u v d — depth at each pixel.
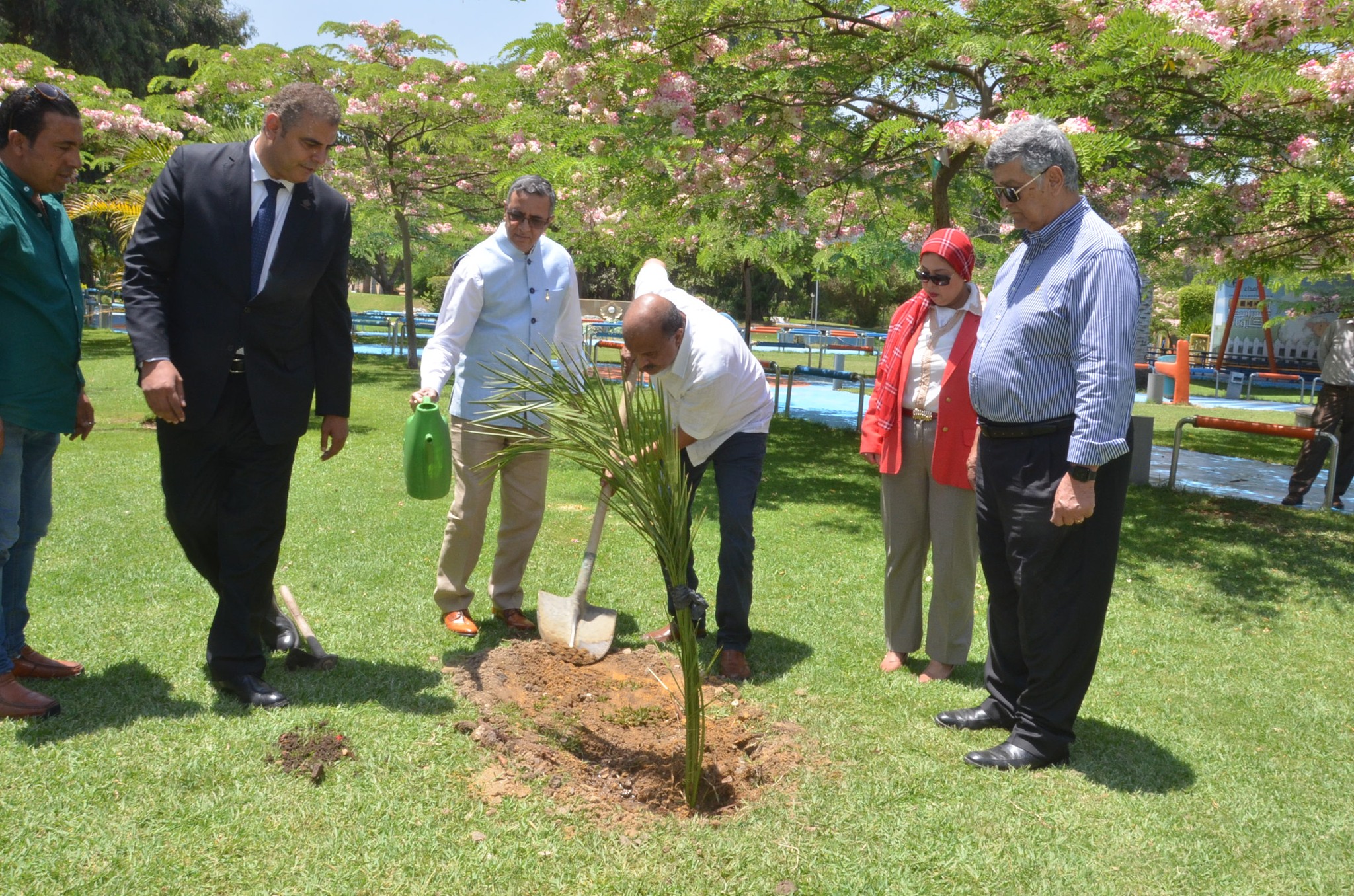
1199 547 6.23
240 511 3.24
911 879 2.42
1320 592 5.29
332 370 3.46
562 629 3.87
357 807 2.61
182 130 13.06
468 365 4.02
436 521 5.85
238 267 3.12
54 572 4.46
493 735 3.08
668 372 3.76
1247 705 3.68
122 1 21.16
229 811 2.54
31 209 3.03
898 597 3.90
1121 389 2.75
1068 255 2.85
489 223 17.16
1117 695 3.75
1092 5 6.49
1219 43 5.78
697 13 7.45
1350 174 6.46
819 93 7.79
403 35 14.70
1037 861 2.51
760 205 8.09
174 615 3.99
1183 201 7.30
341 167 14.59
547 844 2.50
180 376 3.10
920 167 8.48
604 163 7.44
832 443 10.30
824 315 37.59
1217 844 2.63
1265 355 20.55
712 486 7.73
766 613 4.59
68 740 2.86
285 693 3.31
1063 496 2.81
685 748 3.02
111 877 2.25
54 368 3.08
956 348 3.61
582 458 2.78
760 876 2.41
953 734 3.28
